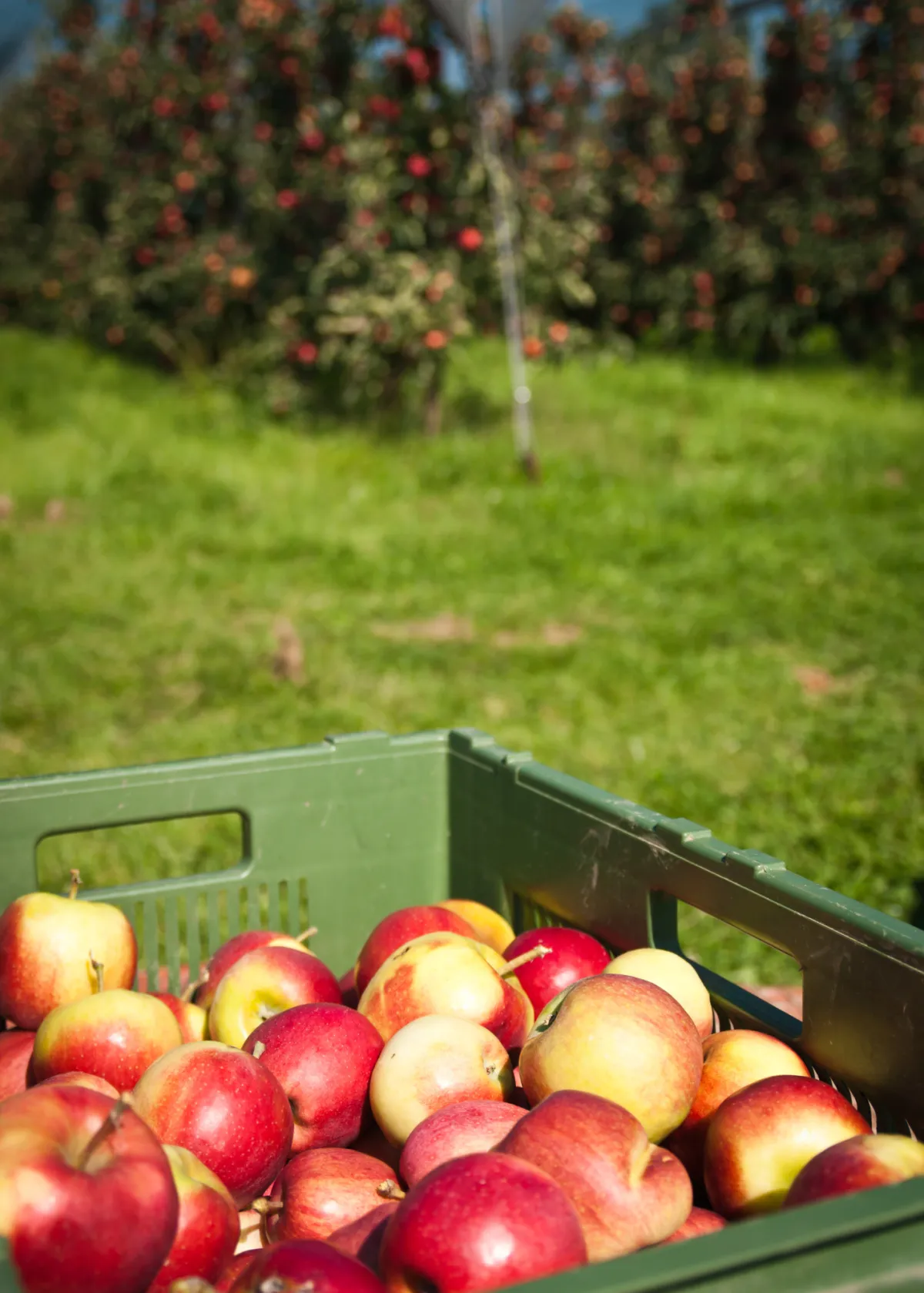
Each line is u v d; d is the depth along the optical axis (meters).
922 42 14.89
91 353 14.62
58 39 16.80
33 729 5.16
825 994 1.75
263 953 2.17
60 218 16.61
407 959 2.02
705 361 15.91
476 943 2.09
